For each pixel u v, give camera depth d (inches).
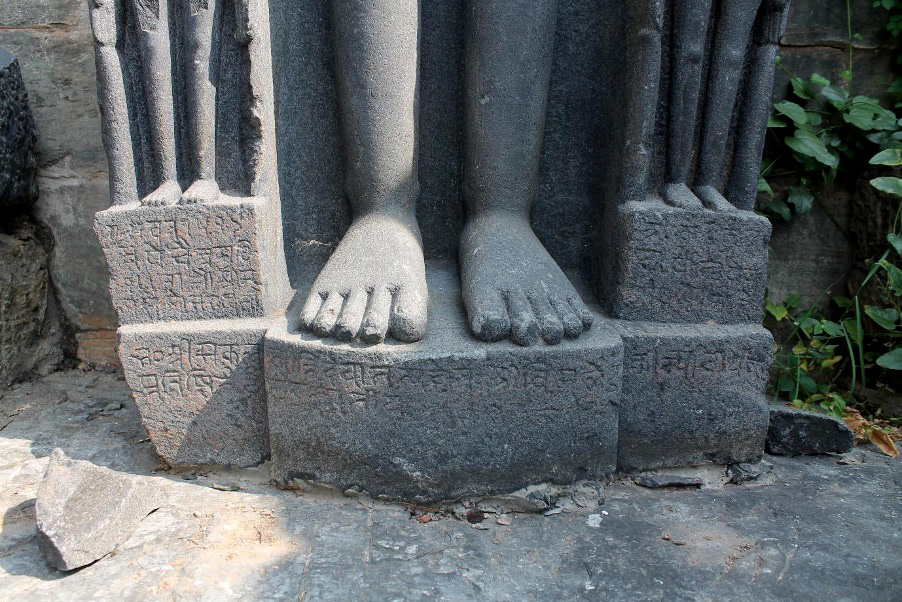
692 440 67.7
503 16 69.0
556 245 77.3
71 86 92.0
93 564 54.9
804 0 88.7
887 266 81.4
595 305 72.1
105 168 93.2
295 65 73.6
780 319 91.5
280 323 65.1
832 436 73.0
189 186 66.9
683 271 66.4
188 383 65.3
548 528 60.6
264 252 65.5
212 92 64.8
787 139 87.2
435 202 78.2
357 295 62.9
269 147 67.3
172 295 65.7
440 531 59.9
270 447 65.0
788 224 92.4
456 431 60.8
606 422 62.7
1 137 84.0
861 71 90.7
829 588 53.6
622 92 67.6
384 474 61.8
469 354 59.2
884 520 62.1
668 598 52.6
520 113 71.0
